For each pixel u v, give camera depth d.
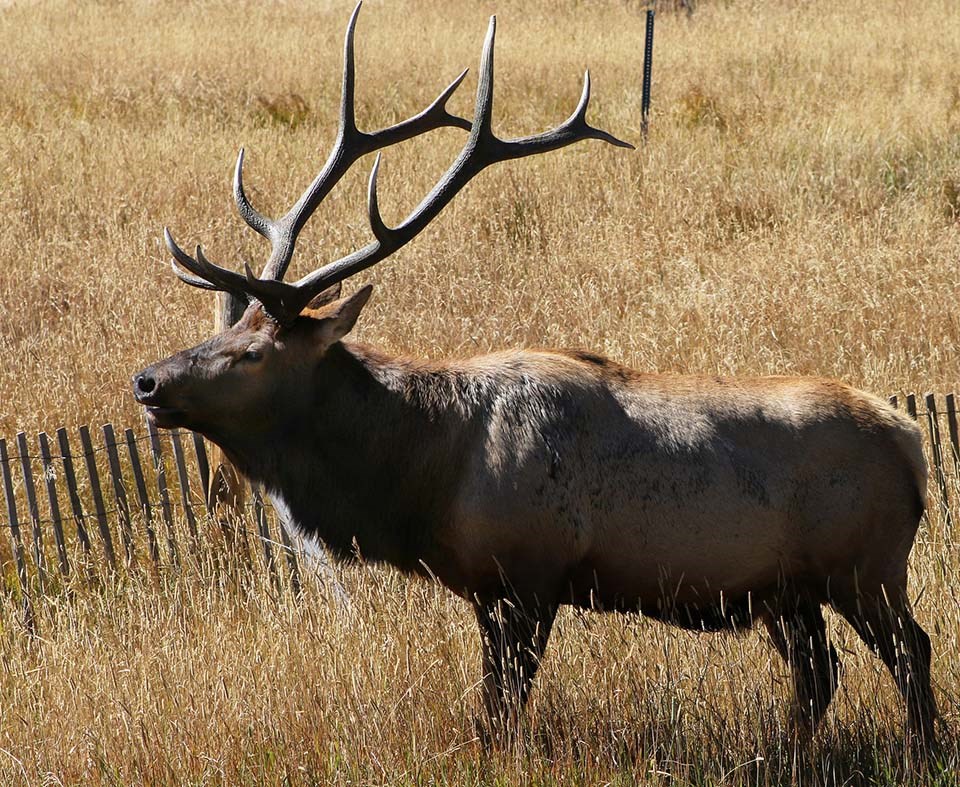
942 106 57.72
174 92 62.22
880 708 17.80
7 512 24.98
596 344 31.95
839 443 17.16
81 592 22.94
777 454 17.08
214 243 40.12
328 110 60.44
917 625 17.61
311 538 18.55
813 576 17.48
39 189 46.12
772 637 18.70
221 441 17.73
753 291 34.62
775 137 51.50
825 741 17.22
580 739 17.09
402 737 17.12
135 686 18.67
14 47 74.94
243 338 17.30
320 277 17.25
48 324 34.78
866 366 29.33
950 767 16.20
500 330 32.91
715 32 80.44
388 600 20.12
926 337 32.38
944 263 37.62
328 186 18.89
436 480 17.27
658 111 57.62
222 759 16.53
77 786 16.69
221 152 51.44
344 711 17.25
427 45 75.19
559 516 16.86
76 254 39.25
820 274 36.16
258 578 22.84
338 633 19.23
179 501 25.73
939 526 22.44
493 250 40.38
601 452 16.97
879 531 17.33
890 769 16.28
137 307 33.75
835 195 45.03
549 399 17.06
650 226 41.94
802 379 17.77
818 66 68.50
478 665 18.58
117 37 79.25
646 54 55.69
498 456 16.89
